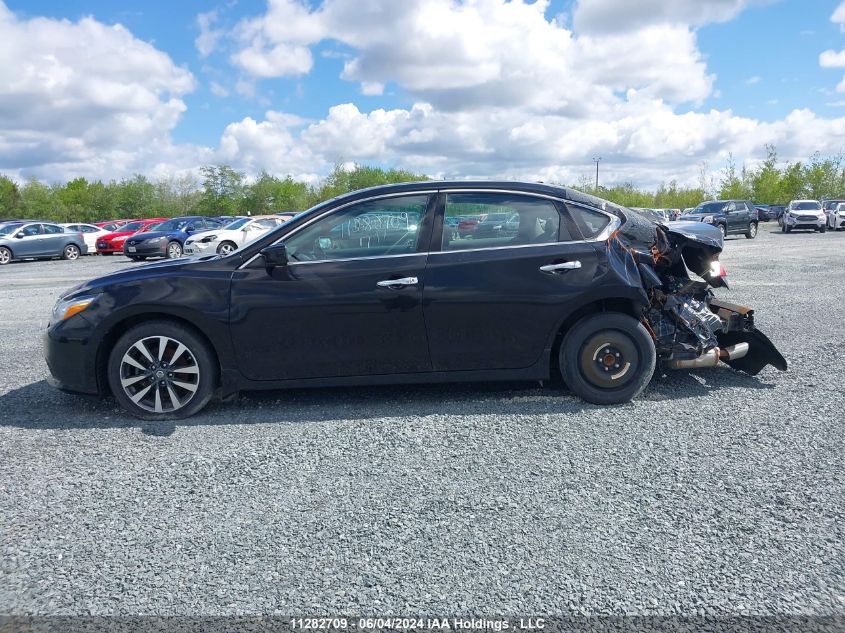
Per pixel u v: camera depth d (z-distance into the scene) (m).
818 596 2.19
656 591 2.24
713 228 6.03
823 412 4.02
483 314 4.14
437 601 2.21
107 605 2.23
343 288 4.10
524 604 2.18
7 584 2.37
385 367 4.20
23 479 3.29
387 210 4.27
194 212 74.94
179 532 2.72
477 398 4.45
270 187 70.44
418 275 4.12
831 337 6.15
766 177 59.56
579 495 2.96
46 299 11.38
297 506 2.93
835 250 17.83
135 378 4.15
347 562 2.46
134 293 4.11
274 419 4.13
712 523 2.68
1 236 23.31
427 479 3.17
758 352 4.72
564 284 4.14
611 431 3.77
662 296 4.57
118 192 77.25
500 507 2.87
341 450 3.57
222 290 4.10
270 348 4.14
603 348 4.23
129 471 3.37
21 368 5.86
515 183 4.36
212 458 3.51
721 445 3.52
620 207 4.92
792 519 2.70
